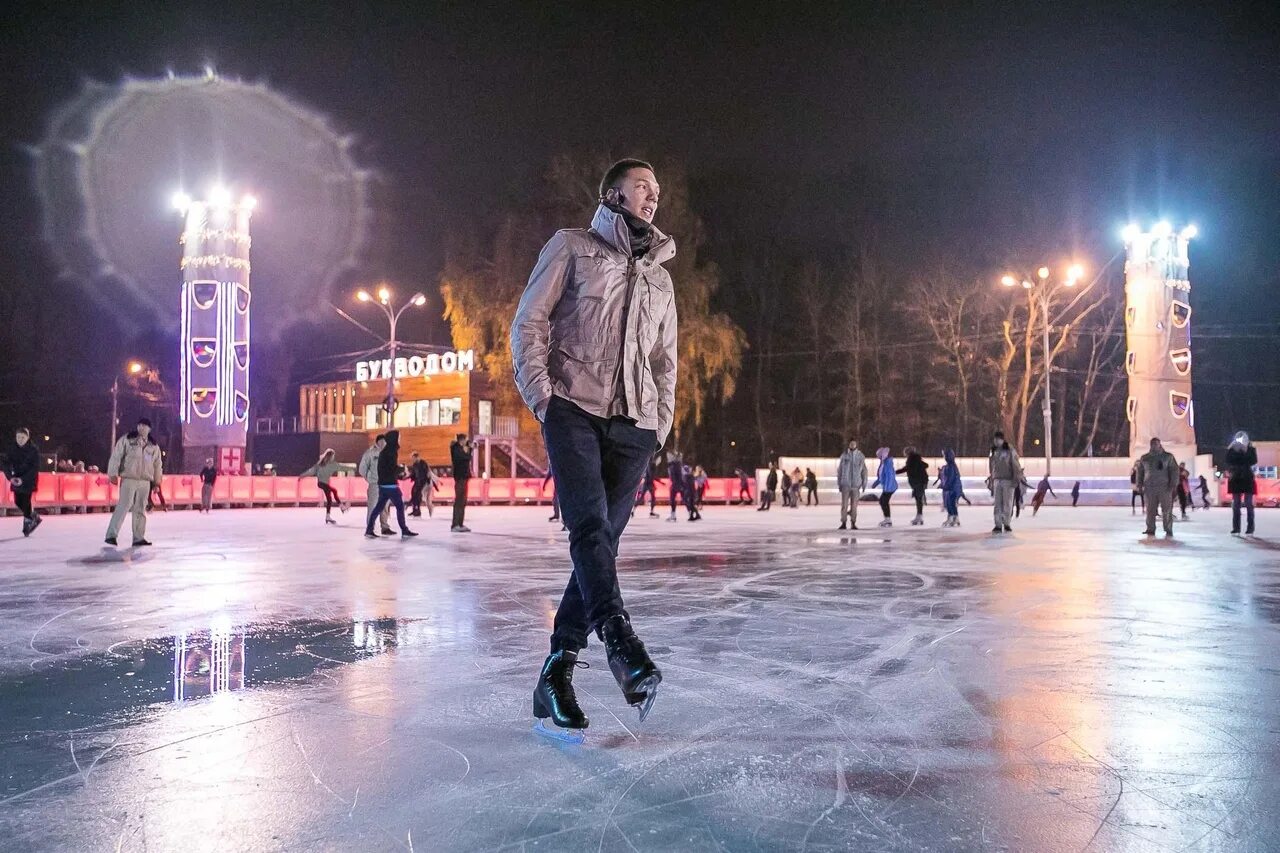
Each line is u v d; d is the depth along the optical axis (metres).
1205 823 2.39
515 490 41.53
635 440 3.17
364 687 3.98
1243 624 5.75
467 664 4.50
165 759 2.94
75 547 12.80
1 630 5.58
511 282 43.38
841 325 50.50
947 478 19.44
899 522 21.92
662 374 3.38
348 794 2.60
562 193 42.50
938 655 4.74
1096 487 40.91
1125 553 11.63
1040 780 2.73
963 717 3.47
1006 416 45.12
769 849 2.21
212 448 36.50
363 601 6.92
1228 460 15.70
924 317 46.81
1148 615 6.15
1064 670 4.35
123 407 61.69
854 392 50.72
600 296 3.12
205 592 7.50
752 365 54.75
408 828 2.35
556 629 3.18
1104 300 46.09
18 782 2.72
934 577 8.65
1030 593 7.38
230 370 36.81
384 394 53.59
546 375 3.02
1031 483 41.88
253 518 24.16
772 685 4.03
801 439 54.28
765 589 7.68
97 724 3.38
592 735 3.22
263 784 2.69
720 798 2.56
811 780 2.73
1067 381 50.78
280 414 65.56
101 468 61.47
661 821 2.39
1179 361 36.59
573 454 3.02
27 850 2.22
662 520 23.16
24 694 3.87
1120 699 3.76
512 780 2.72
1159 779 2.74
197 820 2.41
